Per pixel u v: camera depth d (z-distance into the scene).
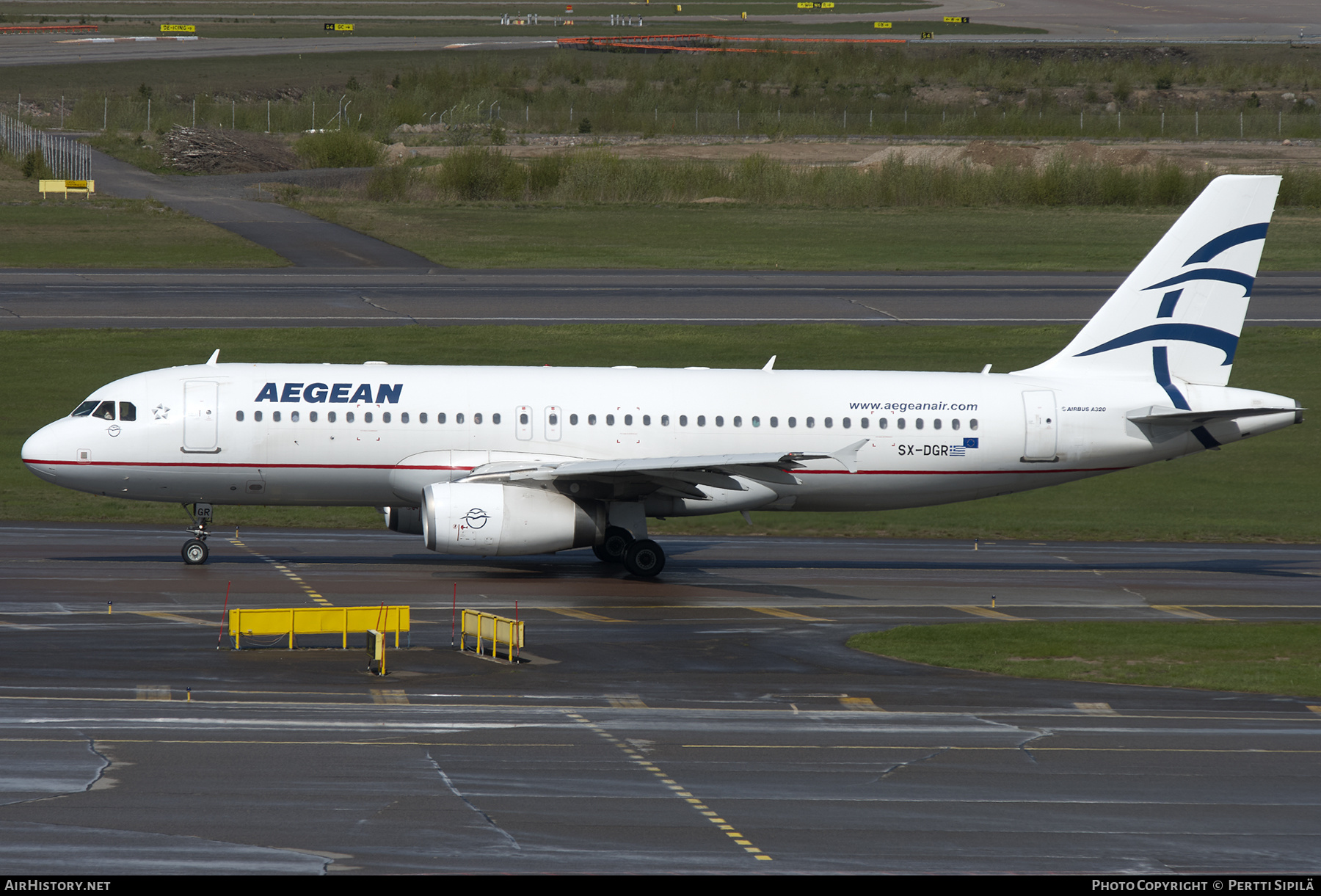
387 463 163.25
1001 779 89.62
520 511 155.38
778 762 91.94
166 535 185.50
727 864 73.81
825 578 168.38
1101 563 184.75
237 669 113.62
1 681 106.81
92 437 159.75
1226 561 187.62
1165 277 174.38
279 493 165.00
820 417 168.62
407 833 76.81
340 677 112.19
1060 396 172.25
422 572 162.88
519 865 72.69
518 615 139.38
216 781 84.62
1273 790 88.94
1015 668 121.56
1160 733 101.69
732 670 118.38
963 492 174.12
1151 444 173.25
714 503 168.62
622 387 168.12
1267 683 118.00
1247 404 173.00
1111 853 77.06
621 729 98.94
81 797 81.00
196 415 160.75
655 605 146.88
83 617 131.12
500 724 99.38
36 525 188.75
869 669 119.88
